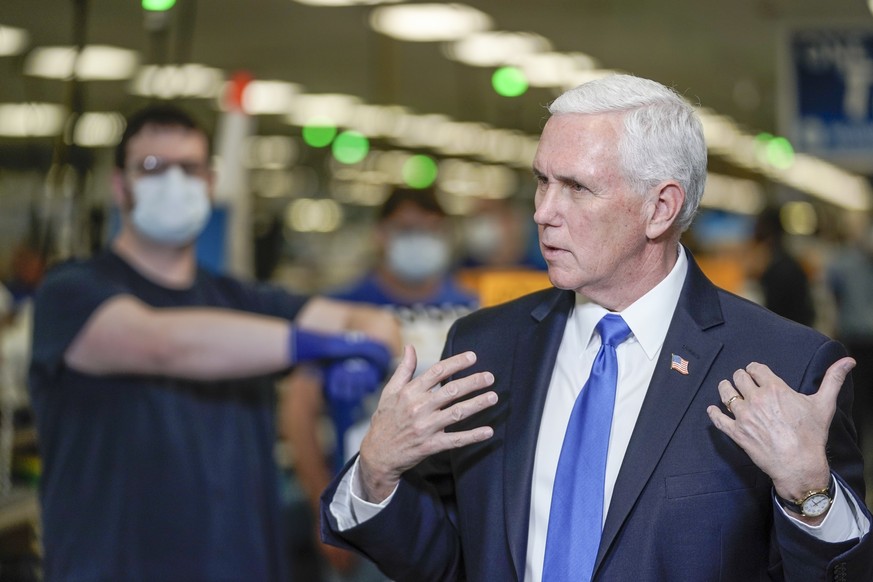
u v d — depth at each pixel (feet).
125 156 9.41
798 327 5.66
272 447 9.62
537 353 6.03
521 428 5.84
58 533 8.90
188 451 8.98
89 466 8.88
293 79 37.14
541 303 6.24
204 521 8.98
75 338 8.80
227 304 9.78
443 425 5.45
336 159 57.98
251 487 9.30
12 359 12.35
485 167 63.46
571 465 5.59
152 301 9.34
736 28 31.24
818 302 28.73
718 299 5.90
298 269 38.42
